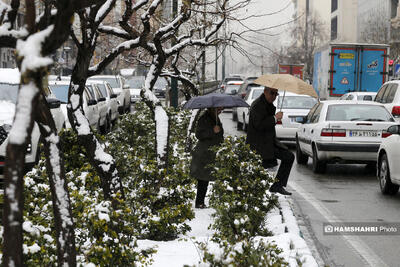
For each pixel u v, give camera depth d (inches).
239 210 337.7
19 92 139.9
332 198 517.3
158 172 391.2
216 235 296.7
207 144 429.4
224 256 211.8
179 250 315.9
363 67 1445.6
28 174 352.2
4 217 144.9
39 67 137.6
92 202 267.9
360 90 1448.1
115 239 237.1
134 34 378.0
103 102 1010.1
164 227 340.8
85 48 304.7
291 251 285.4
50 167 180.2
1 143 474.9
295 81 462.6
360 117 665.0
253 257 210.5
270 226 365.1
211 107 421.4
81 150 384.2
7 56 2320.4
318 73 1641.2
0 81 567.2
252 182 366.9
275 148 476.4
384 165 534.0
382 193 538.9
